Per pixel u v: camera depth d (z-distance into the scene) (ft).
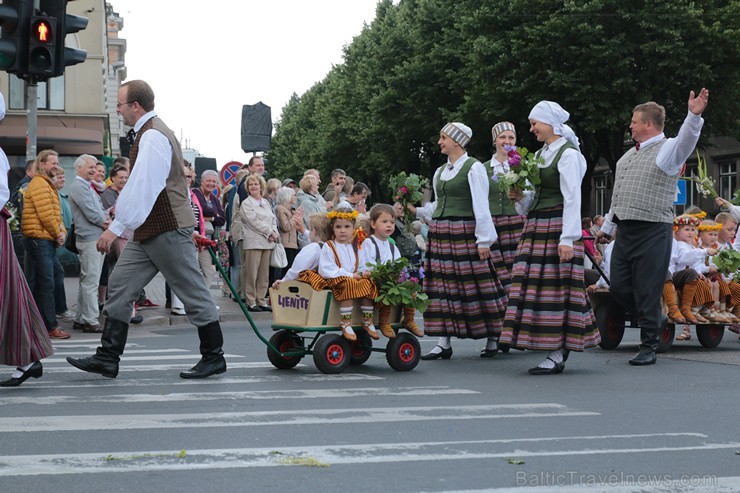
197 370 26.58
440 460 16.06
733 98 111.04
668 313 35.12
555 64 113.50
